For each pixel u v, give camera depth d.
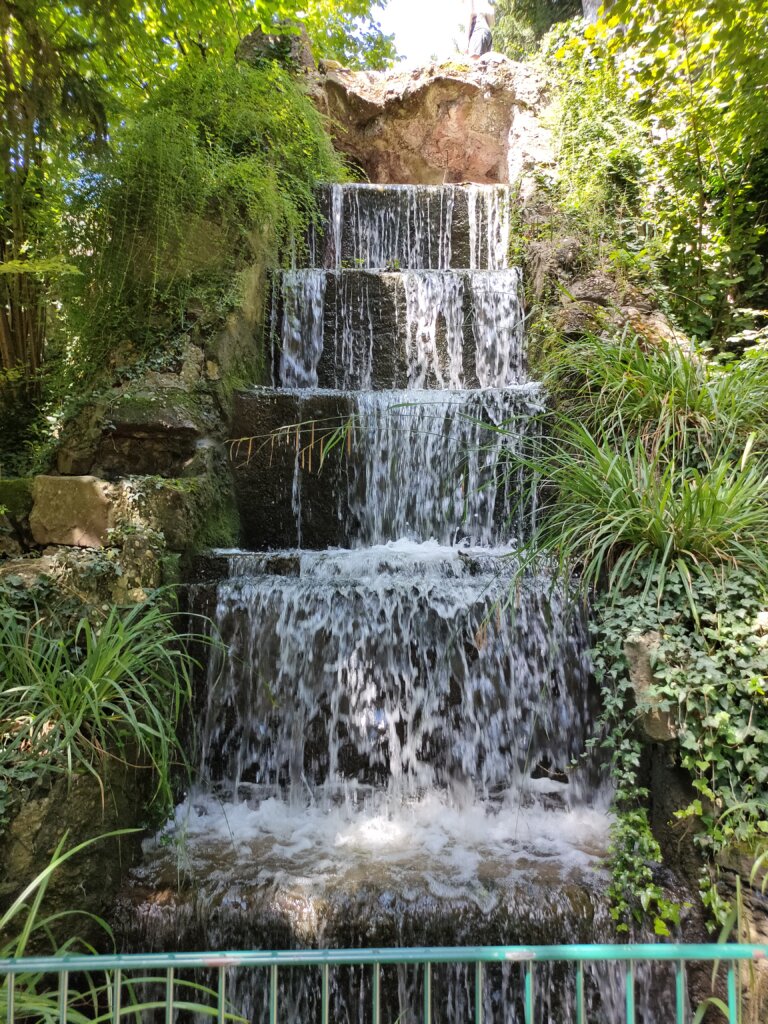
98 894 2.83
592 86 7.52
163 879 3.03
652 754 3.26
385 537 5.22
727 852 2.81
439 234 7.76
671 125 6.36
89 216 5.46
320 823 3.60
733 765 2.95
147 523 3.85
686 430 4.11
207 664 3.89
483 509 5.12
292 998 2.86
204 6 6.93
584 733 3.69
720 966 2.74
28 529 3.95
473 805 3.71
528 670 3.77
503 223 7.57
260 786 3.83
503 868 3.12
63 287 5.55
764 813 2.82
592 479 3.85
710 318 6.13
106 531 3.76
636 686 3.19
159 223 5.37
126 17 4.84
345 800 3.76
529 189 7.03
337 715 3.83
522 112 8.45
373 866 3.14
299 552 4.41
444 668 3.81
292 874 3.07
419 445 5.20
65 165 5.16
